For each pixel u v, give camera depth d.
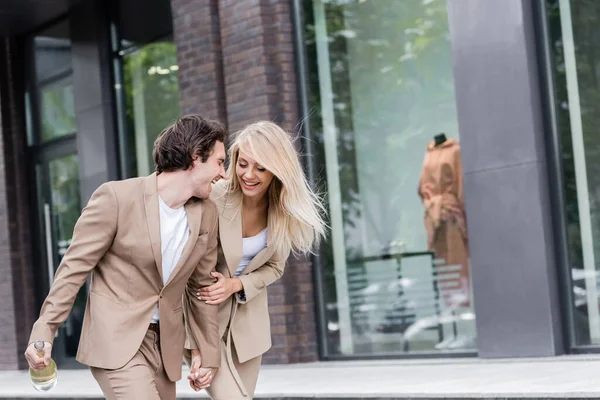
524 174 7.76
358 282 9.22
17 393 9.05
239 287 4.18
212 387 4.19
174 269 3.76
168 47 11.07
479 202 8.02
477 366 7.62
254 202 4.23
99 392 8.13
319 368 8.77
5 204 13.10
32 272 13.18
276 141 4.04
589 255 7.66
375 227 9.11
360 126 9.21
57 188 12.82
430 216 8.66
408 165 8.84
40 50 12.90
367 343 9.13
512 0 7.78
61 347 12.76
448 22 8.33
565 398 5.44
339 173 9.39
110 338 3.69
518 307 7.81
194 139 3.76
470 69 8.05
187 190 3.78
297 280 9.47
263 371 8.90
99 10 11.83
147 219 3.73
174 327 3.83
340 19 9.34
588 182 7.65
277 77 9.52
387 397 6.27
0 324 13.23
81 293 12.55
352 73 9.26
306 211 4.11
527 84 7.72
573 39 7.70
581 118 7.67
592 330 7.64
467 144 8.09
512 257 7.84
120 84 11.77
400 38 8.89
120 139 11.80
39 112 13.02
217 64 9.98
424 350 8.68
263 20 9.50
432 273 8.65
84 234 3.72
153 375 3.83
